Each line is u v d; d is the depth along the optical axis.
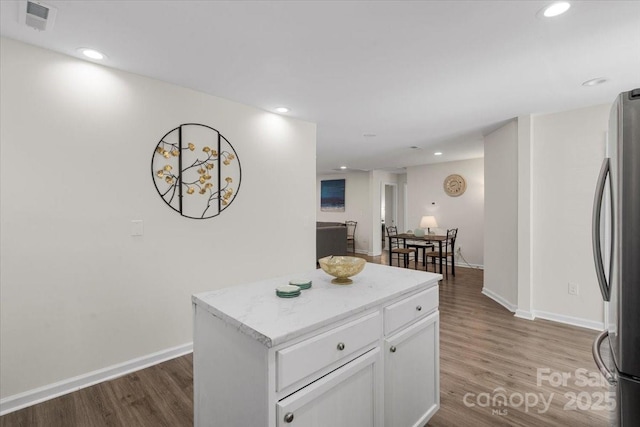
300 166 3.68
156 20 1.77
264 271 3.31
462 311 3.80
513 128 3.72
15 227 1.97
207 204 2.86
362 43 2.02
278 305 1.36
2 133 1.92
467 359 2.59
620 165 1.08
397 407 1.56
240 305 1.36
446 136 4.55
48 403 2.02
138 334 2.46
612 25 1.82
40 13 1.69
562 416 1.89
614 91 2.83
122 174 2.38
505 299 3.97
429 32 1.89
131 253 2.43
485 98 3.01
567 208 3.36
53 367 2.10
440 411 1.94
